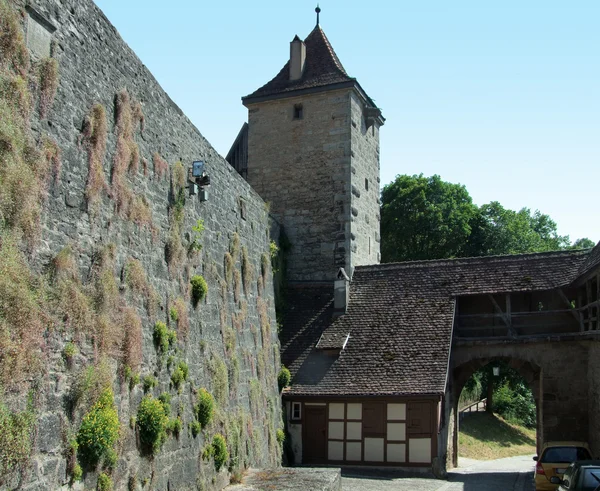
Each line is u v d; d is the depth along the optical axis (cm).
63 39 936
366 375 2014
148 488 1069
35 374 802
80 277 942
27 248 816
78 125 962
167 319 1230
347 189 2416
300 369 2092
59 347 858
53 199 886
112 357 990
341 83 2447
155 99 1243
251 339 1772
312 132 2489
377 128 2784
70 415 870
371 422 1984
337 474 1516
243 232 1784
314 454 2009
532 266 2212
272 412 1886
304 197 2461
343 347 2111
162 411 1109
